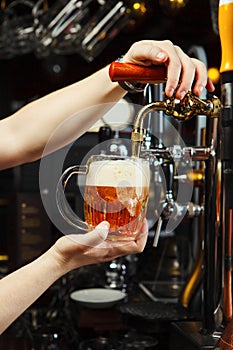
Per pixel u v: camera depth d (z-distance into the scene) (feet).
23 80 11.28
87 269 6.66
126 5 8.32
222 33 2.97
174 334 3.49
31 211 7.75
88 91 3.71
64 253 2.90
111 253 3.01
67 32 8.54
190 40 9.94
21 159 3.98
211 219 3.23
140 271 6.46
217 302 3.23
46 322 5.19
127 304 4.95
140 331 4.59
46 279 2.91
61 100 3.84
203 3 8.91
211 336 3.22
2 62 11.25
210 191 3.24
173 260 6.32
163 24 9.80
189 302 4.62
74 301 5.10
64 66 11.19
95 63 11.06
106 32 8.61
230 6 2.92
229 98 2.96
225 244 3.21
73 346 4.53
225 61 2.97
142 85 3.18
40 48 9.05
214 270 3.23
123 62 3.04
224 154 3.01
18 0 9.31
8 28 9.05
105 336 4.60
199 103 3.02
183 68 2.95
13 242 7.82
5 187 10.85
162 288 5.95
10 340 4.81
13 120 3.99
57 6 8.43
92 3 9.03
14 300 2.83
